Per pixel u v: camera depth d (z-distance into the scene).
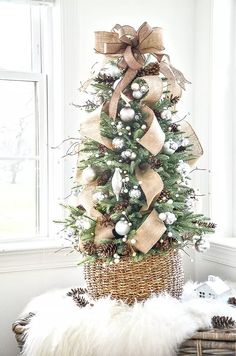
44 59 2.79
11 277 2.60
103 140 2.11
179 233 2.18
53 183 2.76
